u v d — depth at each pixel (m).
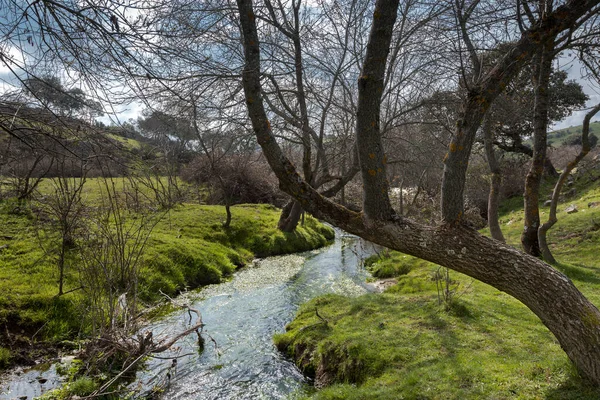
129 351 6.92
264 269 15.07
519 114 11.33
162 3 3.94
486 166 24.27
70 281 9.12
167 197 14.89
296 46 10.48
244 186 27.64
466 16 5.00
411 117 14.93
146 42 3.44
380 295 9.29
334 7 9.66
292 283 12.84
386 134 15.17
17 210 12.58
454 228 4.13
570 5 3.88
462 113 4.20
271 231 19.53
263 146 4.40
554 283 3.95
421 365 5.74
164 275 11.66
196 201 23.81
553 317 4.00
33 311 7.93
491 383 4.89
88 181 15.99
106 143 4.66
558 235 12.94
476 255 4.05
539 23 3.97
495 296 8.37
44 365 6.88
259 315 9.81
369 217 4.30
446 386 5.04
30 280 8.83
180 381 6.67
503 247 4.09
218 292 11.87
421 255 4.24
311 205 4.45
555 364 4.90
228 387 6.50
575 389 4.23
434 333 6.68
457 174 4.10
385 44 3.94
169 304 10.54
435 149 14.50
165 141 14.82
